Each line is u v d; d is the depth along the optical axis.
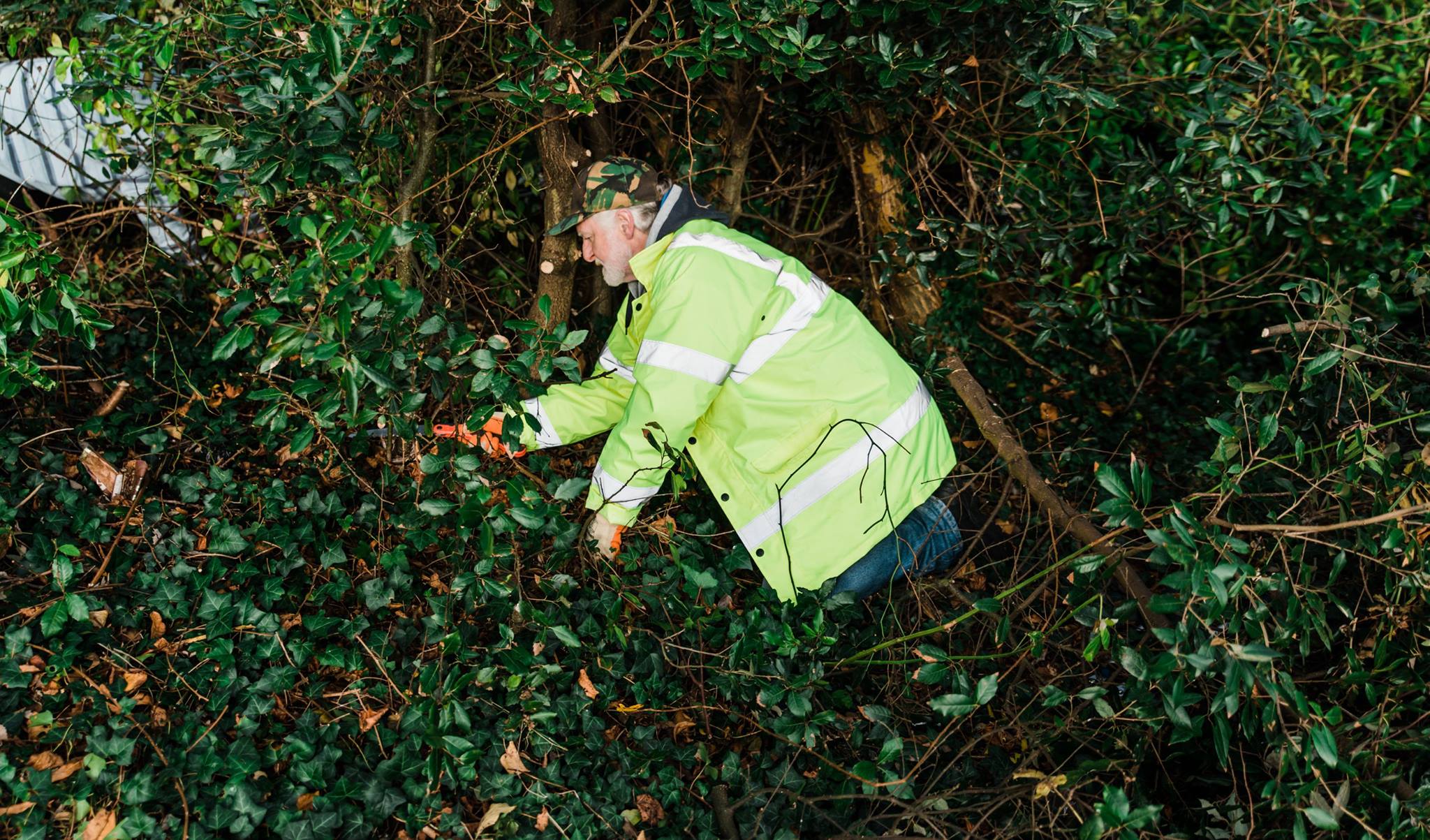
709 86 3.43
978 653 2.79
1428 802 2.06
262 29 2.46
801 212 4.09
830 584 2.68
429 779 2.11
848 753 2.57
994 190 3.75
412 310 2.14
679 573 2.63
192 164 3.27
